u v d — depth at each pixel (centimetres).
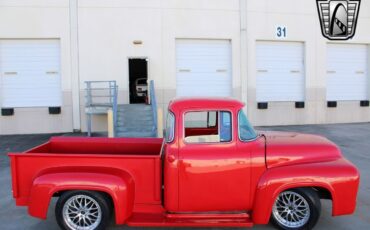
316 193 446
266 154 445
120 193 424
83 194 436
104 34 1492
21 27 1455
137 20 1509
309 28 1673
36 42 1488
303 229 448
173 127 447
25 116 1478
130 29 1506
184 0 1537
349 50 1773
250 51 1609
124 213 428
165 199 446
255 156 443
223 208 448
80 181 423
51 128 1492
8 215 535
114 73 1504
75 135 1412
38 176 436
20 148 1140
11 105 1488
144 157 443
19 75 1488
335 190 430
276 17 1628
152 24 1519
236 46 1591
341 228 469
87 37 1484
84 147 548
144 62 1576
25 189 446
